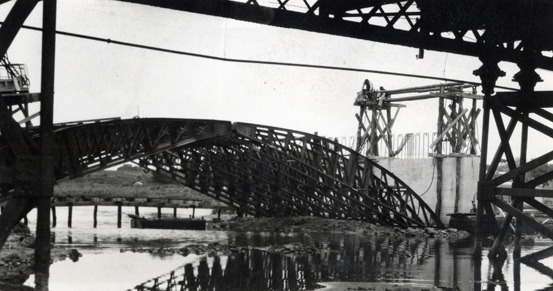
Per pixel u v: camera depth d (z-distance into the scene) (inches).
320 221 1804.9
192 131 1422.2
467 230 1609.3
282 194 1921.8
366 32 644.7
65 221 2137.1
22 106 1182.3
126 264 751.1
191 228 1737.2
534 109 738.2
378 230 1612.9
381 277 658.2
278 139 1596.9
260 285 591.8
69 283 568.7
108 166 1257.4
